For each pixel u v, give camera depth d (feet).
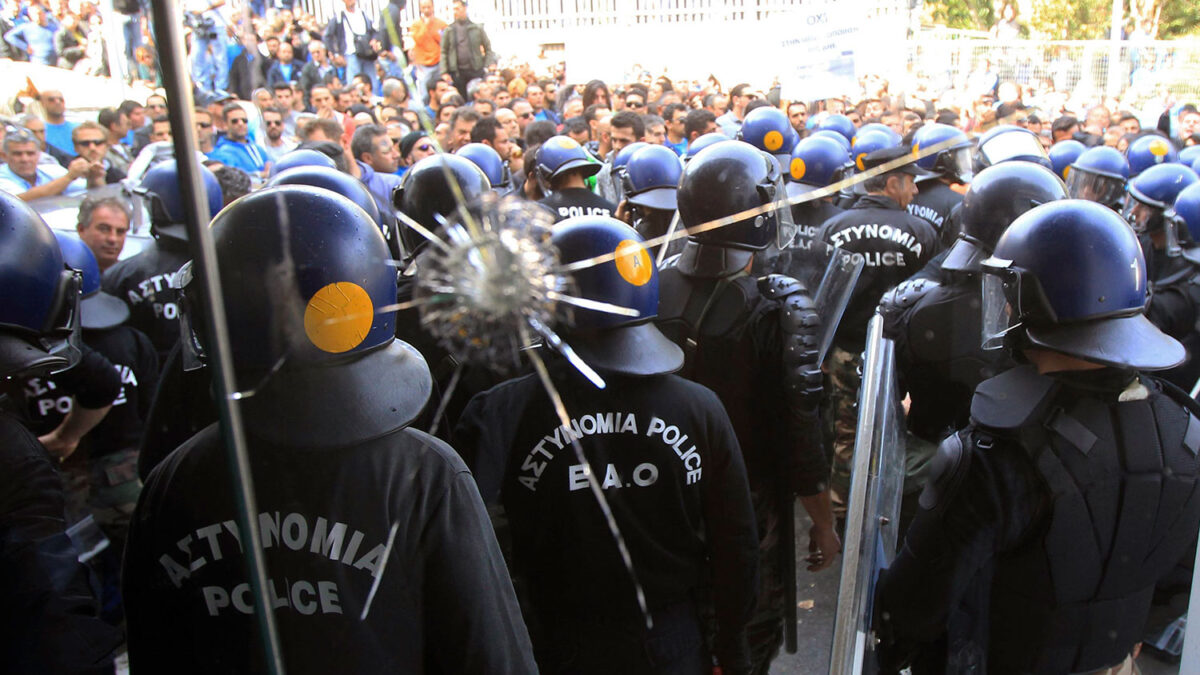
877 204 10.47
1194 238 9.32
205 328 2.85
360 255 3.58
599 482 5.15
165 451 5.70
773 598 7.49
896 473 5.97
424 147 13.41
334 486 3.53
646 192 9.96
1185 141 23.84
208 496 3.56
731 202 6.75
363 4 13.15
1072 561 4.63
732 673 5.62
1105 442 4.56
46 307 4.49
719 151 7.00
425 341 6.32
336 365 3.56
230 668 3.54
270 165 9.77
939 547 4.70
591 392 5.20
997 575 4.93
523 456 5.23
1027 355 4.93
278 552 3.48
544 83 28.76
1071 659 4.87
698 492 5.30
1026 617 4.84
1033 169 7.51
